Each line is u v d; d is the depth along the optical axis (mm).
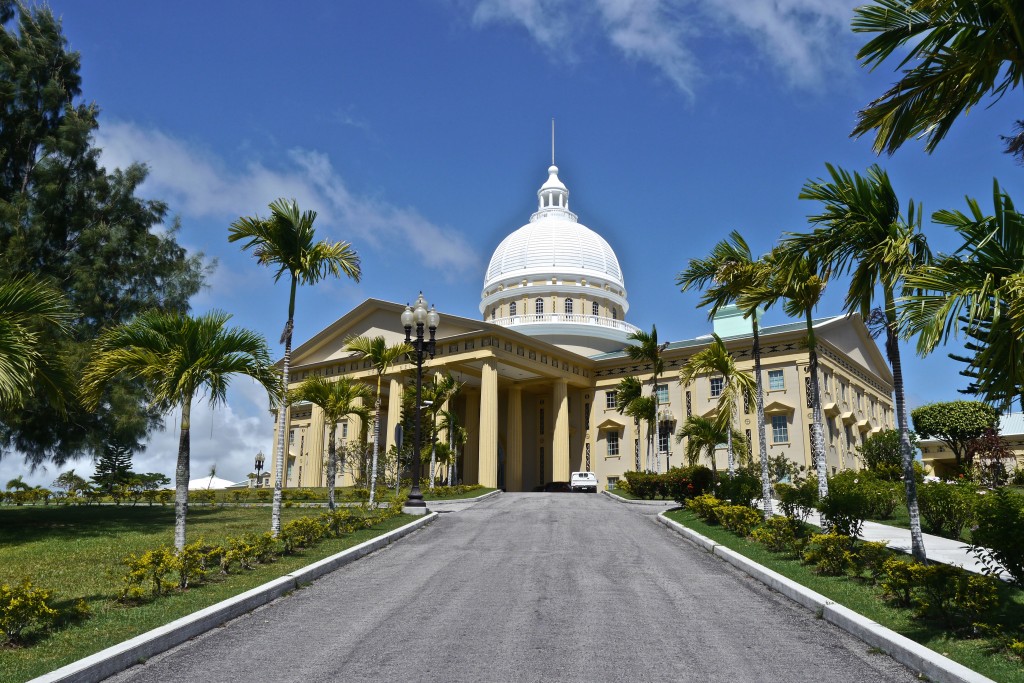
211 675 8320
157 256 30375
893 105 12102
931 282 9977
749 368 52594
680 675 8188
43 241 27594
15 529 23234
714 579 14047
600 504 33625
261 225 19406
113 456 50031
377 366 33031
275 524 18922
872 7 11727
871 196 13047
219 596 12086
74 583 13867
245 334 16375
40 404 26328
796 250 13734
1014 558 10875
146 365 16031
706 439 30359
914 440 53594
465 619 10836
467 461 61812
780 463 44875
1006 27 10734
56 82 28781
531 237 76250
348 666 8578
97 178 29516
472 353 53156
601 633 9992
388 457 44250
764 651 9148
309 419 74500
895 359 14508
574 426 62219
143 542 20141
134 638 9203
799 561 15312
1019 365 9539
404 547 18953
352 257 20359
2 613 9086
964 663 8406
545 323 68750
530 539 20016
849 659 8828
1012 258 9750
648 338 41031
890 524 23562
